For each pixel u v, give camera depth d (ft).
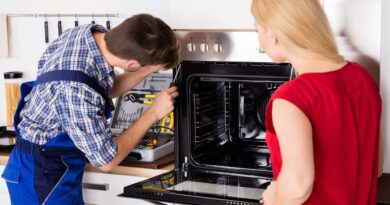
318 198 5.16
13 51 10.46
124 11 9.59
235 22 8.27
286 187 4.83
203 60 7.02
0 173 8.76
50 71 6.84
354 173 5.22
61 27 10.09
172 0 8.54
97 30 7.21
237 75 6.93
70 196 7.47
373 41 6.17
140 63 6.77
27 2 10.25
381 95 6.22
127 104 9.30
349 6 6.22
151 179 7.13
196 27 8.45
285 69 6.70
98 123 6.73
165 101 7.24
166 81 9.07
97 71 6.91
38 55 10.32
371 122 5.32
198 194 6.47
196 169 7.43
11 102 10.17
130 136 7.19
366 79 5.29
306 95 4.94
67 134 7.25
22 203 7.47
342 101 5.02
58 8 10.05
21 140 7.43
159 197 6.63
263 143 7.90
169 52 6.75
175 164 7.52
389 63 6.16
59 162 7.31
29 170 7.32
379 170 6.02
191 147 7.39
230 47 6.86
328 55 5.08
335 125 4.99
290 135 4.82
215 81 7.25
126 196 6.81
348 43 6.28
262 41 5.31
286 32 5.01
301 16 4.97
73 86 6.66
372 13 6.14
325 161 5.06
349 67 5.25
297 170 4.76
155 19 6.69
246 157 7.69
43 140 7.27
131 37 6.51
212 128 7.86
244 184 6.86
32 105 7.23
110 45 6.68
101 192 8.14
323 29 5.06
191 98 7.29
